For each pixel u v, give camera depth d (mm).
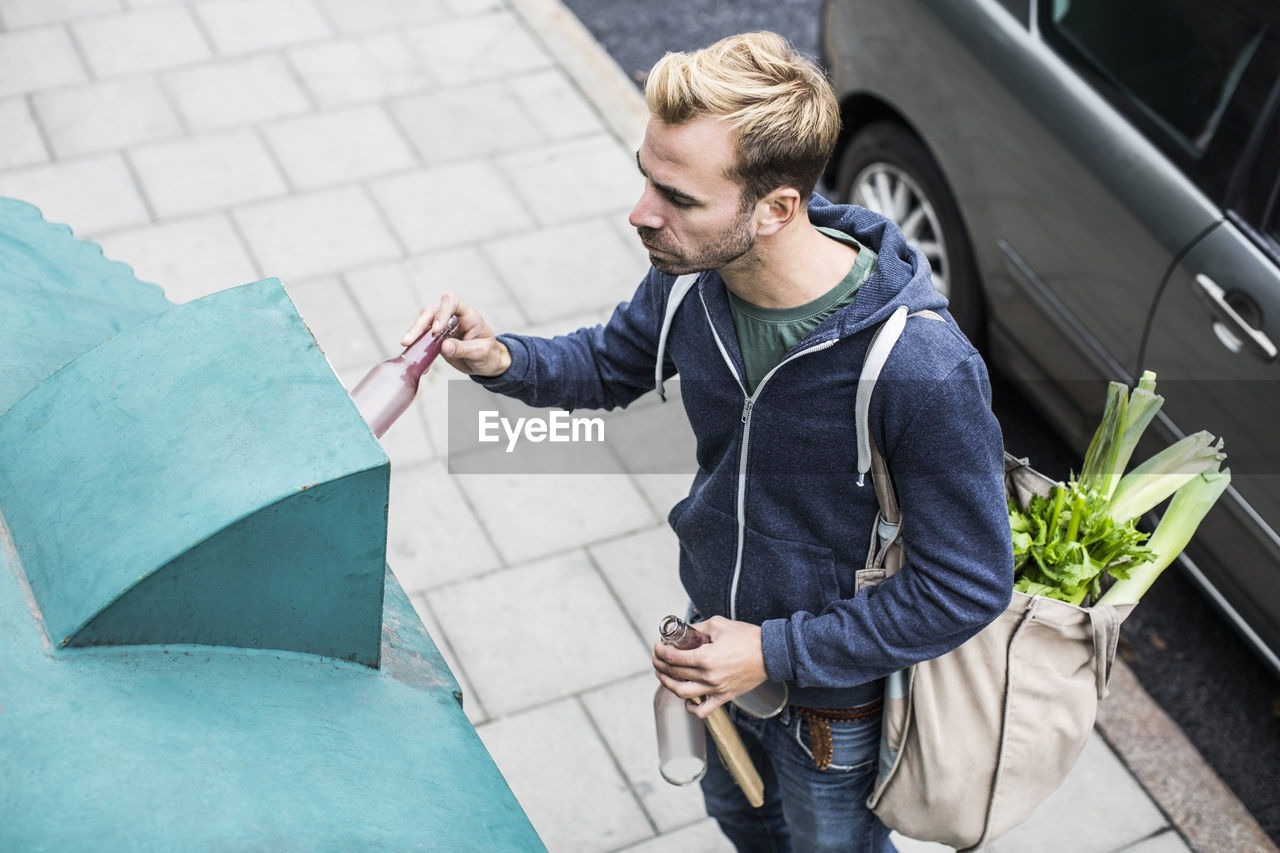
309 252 4254
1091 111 3180
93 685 1030
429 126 4762
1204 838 2955
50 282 1527
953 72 3545
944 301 1558
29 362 1373
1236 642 3400
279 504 1067
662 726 1977
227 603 1105
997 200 3484
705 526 1831
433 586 3377
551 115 4855
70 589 1056
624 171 4652
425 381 3900
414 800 1102
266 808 1002
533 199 4520
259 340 1213
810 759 1980
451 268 4246
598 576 3428
